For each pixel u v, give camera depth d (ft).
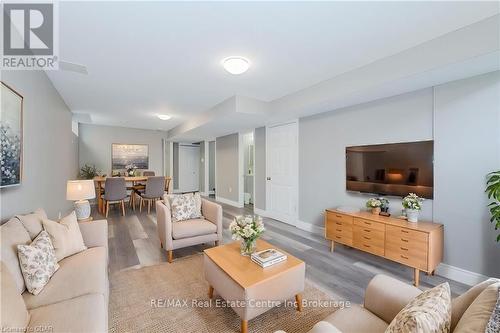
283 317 5.95
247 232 6.56
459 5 5.45
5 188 5.97
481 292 3.06
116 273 8.21
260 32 6.51
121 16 5.75
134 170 21.89
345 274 8.26
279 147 15.60
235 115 13.32
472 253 7.55
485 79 7.23
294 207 14.49
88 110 15.81
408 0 5.25
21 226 5.40
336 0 5.23
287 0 5.21
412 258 7.66
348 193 11.36
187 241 9.50
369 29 6.39
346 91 9.29
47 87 9.70
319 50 7.54
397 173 9.34
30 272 4.73
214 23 6.07
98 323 3.94
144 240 11.57
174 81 10.32
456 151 7.82
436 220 8.32
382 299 4.17
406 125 9.11
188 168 31.12
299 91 11.49
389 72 7.90
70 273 5.42
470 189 7.54
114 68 8.94
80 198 9.22
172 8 5.45
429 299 3.05
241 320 5.43
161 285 7.43
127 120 19.65
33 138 8.00
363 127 10.62
